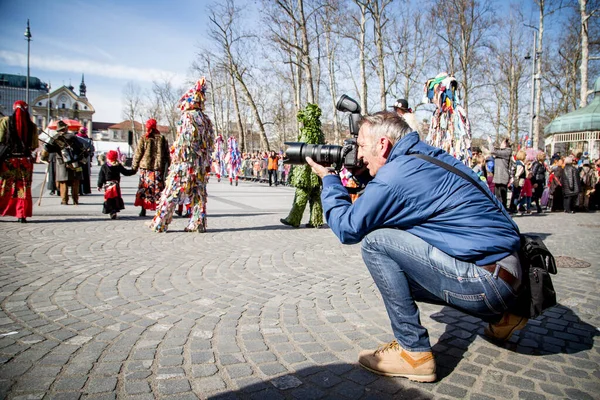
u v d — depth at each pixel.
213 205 10.44
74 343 2.38
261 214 8.82
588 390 2.00
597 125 18.09
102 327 2.63
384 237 2.04
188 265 4.29
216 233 6.36
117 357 2.23
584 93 19.66
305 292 3.48
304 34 21.44
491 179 9.94
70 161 8.87
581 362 2.29
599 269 4.52
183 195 6.21
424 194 1.88
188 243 5.47
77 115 93.44
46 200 10.06
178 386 1.96
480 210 1.90
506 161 9.98
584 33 19.55
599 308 3.23
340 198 2.11
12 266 3.98
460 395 1.94
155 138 7.74
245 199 12.34
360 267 4.41
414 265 1.97
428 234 1.93
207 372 2.10
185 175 6.16
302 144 2.31
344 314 2.97
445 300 1.99
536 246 2.01
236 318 2.85
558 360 2.31
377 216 1.92
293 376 2.09
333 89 29.77
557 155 14.79
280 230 6.79
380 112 2.15
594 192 12.61
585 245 6.05
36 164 28.02
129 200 10.89
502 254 1.88
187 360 2.22
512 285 1.87
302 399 1.89
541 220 9.57
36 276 3.69
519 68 34.25
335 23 23.67
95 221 7.05
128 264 4.24
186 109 6.22
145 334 2.54
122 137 107.62
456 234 1.89
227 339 2.51
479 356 2.35
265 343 2.46
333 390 1.97
